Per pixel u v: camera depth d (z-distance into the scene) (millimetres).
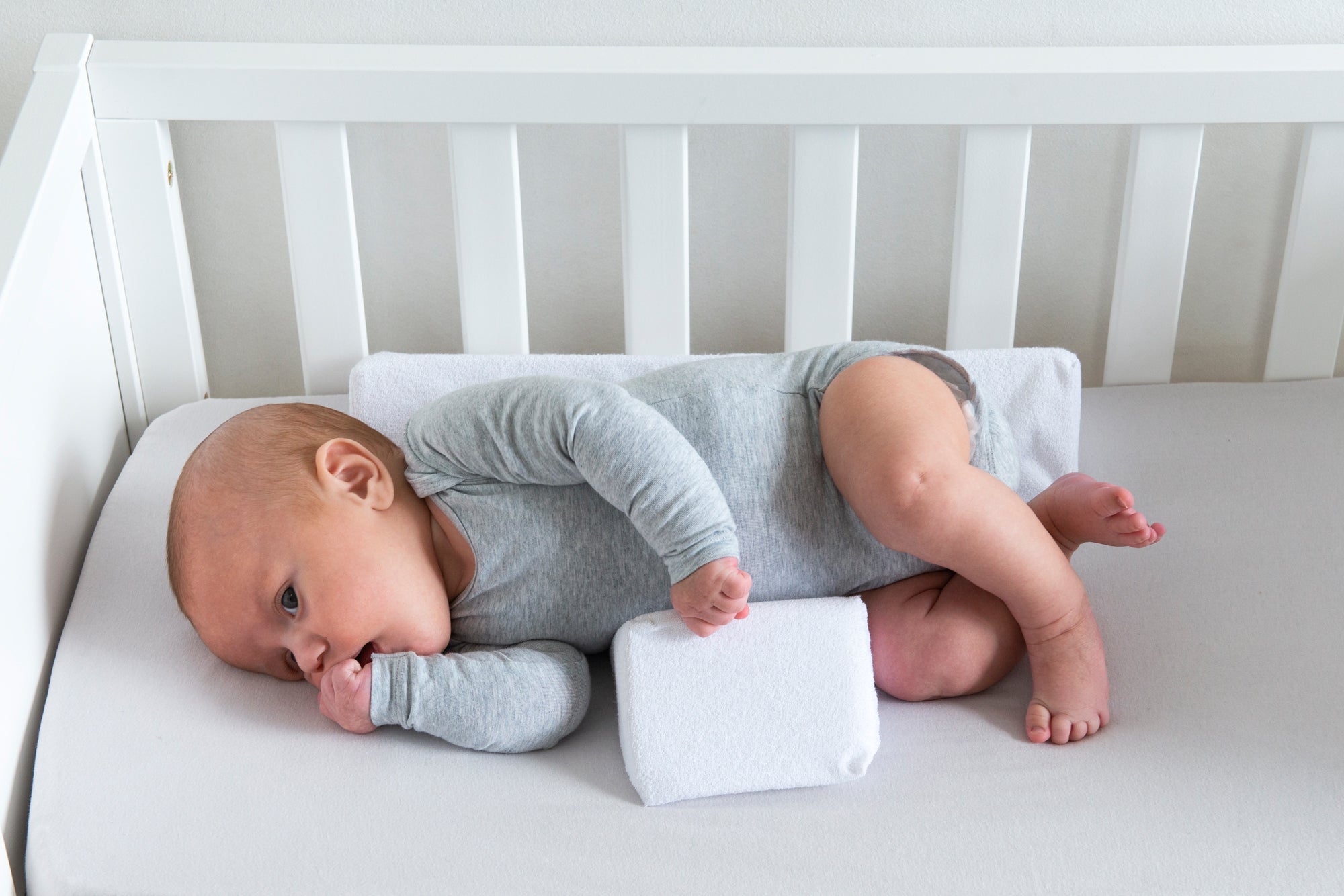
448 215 1331
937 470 850
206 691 917
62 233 1036
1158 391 1246
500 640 947
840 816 823
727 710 854
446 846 792
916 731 917
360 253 1352
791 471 930
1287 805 813
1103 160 1315
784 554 927
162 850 780
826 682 860
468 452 905
